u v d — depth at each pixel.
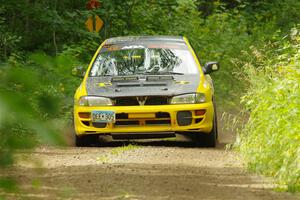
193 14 78.69
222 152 32.16
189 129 35.03
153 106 35.00
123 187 20.88
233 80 62.81
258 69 37.38
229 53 68.88
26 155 5.86
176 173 24.47
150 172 24.55
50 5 61.38
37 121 5.63
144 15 71.56
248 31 84.12
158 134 35.28
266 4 91.31
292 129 24.16
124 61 38.44
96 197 18.95
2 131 5.54
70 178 22.62
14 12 60.50
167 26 73.62
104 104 35.34
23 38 58.12
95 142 37.62
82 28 62.50
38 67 6.34
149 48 39.28
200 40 71.75
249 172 25.36
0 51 51.22
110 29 66.75
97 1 62.34
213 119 36.03
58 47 59.28
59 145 5.70
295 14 87.38
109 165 26.47
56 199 17.80
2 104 5.41
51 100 5.73
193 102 35.19
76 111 35.78
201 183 22.20
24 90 5.75
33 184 7.27
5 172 5.93
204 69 38.47
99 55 39.22
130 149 32.16
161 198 18.91
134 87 35.81
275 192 20.64
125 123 35.22
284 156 23.58
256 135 28.77
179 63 38.25
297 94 27.53
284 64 36.22
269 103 29.03
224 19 78.88
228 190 20.89
